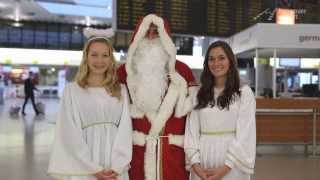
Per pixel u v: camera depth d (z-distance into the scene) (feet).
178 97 9.34
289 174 18.22
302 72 43.70
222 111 8.89
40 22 68.54
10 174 17.38
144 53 9.43
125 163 8.56
